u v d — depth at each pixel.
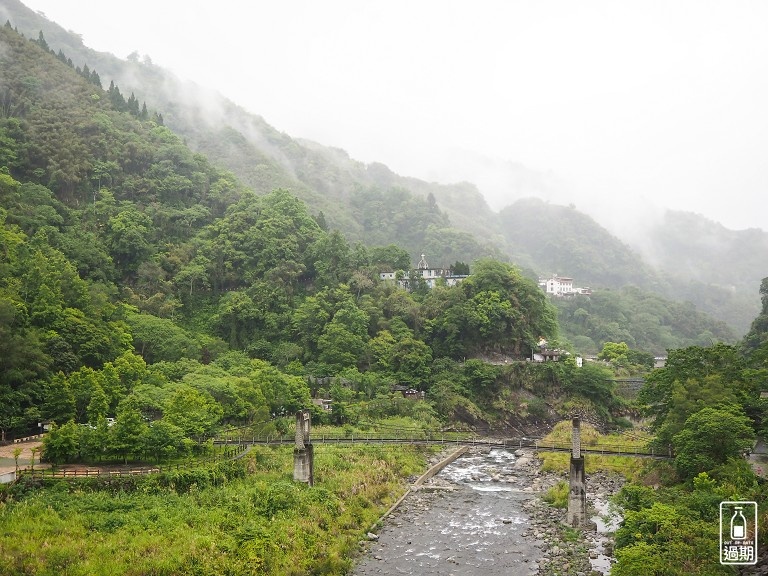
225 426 74.75
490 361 117.50
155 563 38.66
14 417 63.03
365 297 123.38
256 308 118.31
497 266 127.88
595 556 46.91
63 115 141.25
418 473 74.31
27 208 110.31
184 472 51.50
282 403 87.31
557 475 74.25
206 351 106.94
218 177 160.12
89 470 50.59
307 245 139.12
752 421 55.91
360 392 101.38
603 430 104.38
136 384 76.25
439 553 48.34
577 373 112.56
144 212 134.00
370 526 54.12
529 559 46.94
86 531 41.72
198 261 128.12
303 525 48.38
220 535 43.88
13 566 36.59
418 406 100.50
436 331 119.31
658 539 39.66
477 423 103.88
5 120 129.38
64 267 93.12
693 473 52.19
